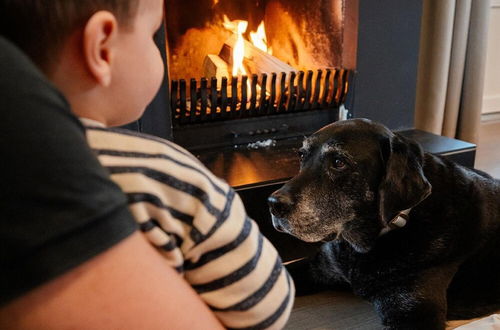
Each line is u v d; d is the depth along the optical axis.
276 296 0.43
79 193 0.27
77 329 0.28
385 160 1.02
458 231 1.08
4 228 0.25
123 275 0.29
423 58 2.24
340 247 1.19
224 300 0.40
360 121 1.06
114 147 0.36
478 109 2.42
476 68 2.35
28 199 0.25
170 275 0.33
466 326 1.03
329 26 1.73
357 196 1.02
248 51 1.84
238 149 1.60
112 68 0.36
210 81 1.56
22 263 0.25
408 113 1.83
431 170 1.10
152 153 0.37
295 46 1.89
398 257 1.06
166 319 0.32
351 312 1.27
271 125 1.67
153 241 0.35
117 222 0.28
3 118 0.26
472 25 2.28
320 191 1.02
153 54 0.40
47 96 0.28
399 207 0.99
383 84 1.74
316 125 1.75
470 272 1.13
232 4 1.83
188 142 1.57
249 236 0.41
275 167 1.42
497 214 1.15
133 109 0.40
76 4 0.33
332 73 1.69
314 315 1.26
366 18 1.63
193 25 1.78
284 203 1.00
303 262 1.37
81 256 0.26
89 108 0.37
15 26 0.33
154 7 0.40
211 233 0.38
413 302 1.03
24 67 0.28
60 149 0.27
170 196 0.37
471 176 1.17
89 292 0.27
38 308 0.26
